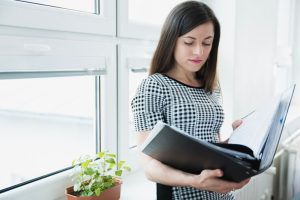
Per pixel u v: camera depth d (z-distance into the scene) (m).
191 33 0.93
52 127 1.17
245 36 1.88
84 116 1.29
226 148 0.74
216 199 1.05
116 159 1.37
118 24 1.29
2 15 0.88
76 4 1.17
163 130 0.66
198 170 0.76
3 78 0.90
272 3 2.29
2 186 0.99
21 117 1.06
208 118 1.00
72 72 1.09
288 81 2.97
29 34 0.97
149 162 0.87
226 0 1.73
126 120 1.39
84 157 1.16
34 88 1.08
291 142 2.34
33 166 1.11
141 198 1.21
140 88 0.96
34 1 1.01
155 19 1.62
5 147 1.02
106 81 1.27
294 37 2.99
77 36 1.12
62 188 1.11
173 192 0.97
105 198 1.04
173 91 0.97
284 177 2.36
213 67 1.10
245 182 0.76
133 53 1.39
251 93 2.05
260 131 0.85
